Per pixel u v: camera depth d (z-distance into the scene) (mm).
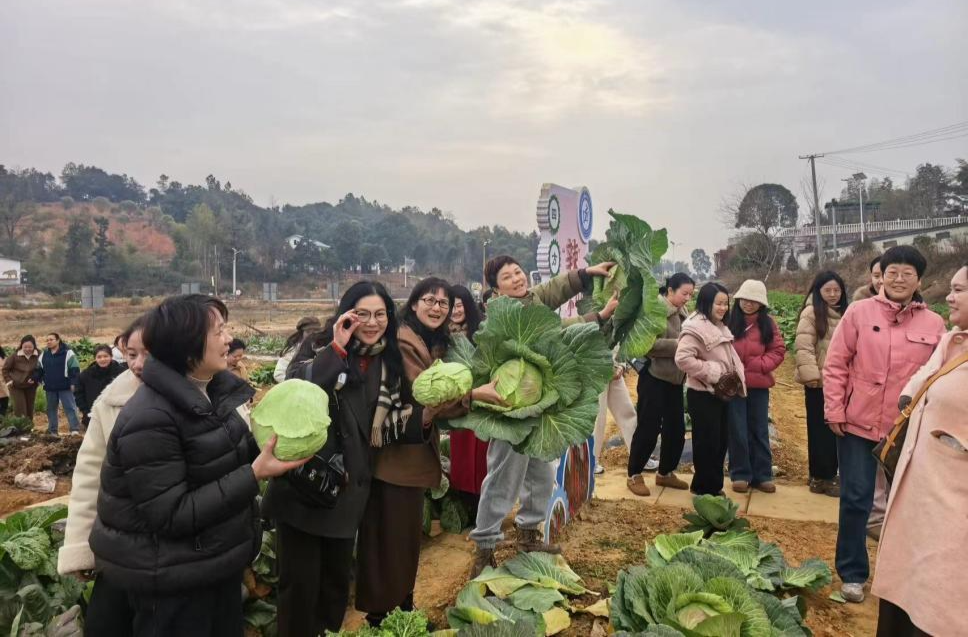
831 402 4355
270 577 4180
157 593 2541
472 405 3688
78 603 3773
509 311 3840
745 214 55344
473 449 5402
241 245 103250
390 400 3438
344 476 3164
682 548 3904
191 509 2512
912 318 4273
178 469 2527
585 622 3938
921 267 4195
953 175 57719
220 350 2688
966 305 3039
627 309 4359
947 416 2990
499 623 2895
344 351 3283
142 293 84625
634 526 5523
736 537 4676
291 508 3227
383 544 3570
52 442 9492
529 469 4598
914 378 3377
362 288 3391
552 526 5082
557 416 3711
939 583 2879
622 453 7941
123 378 3008
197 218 102562
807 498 6398
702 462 5973
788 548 5148
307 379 3219
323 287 102625
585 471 5992
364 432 3361
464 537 5449
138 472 2461
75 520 2811
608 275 4547
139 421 2480
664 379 6199
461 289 4914
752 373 6480
